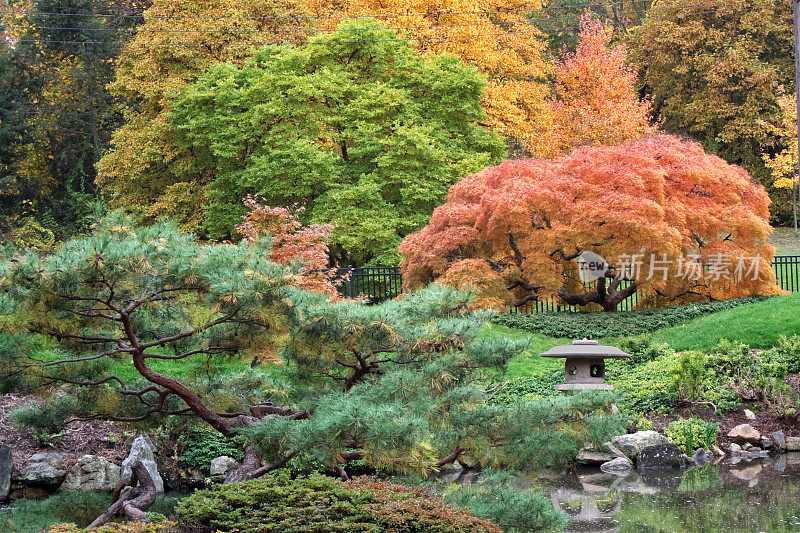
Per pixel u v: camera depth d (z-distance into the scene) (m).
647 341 18.44
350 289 23.61
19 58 38.38
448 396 8.98
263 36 31.06
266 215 17.36
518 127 33.62
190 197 29.84
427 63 29.20
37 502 11.74
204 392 11.38
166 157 30.16
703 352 18.08
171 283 8.91
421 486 9.77
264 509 8.48
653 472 13.55
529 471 9.30
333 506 8.28
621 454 14.14
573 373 13.71
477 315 9.58
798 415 15.30
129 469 12.43
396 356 9.81
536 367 17.97
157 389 10.73
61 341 10.05
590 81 33.84
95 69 38.81
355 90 28.05
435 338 9.13
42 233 34.06
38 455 12.91
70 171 40.41
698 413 15.77
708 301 21.95
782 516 10.38
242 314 9.09
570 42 47.41
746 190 22.06
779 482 12.33
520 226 20.42
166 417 11.70
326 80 27.56
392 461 8.46
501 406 9.45
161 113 30.69
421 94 29.45
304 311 9.07
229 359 10.58
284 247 17.08
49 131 38.78
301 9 32.69
